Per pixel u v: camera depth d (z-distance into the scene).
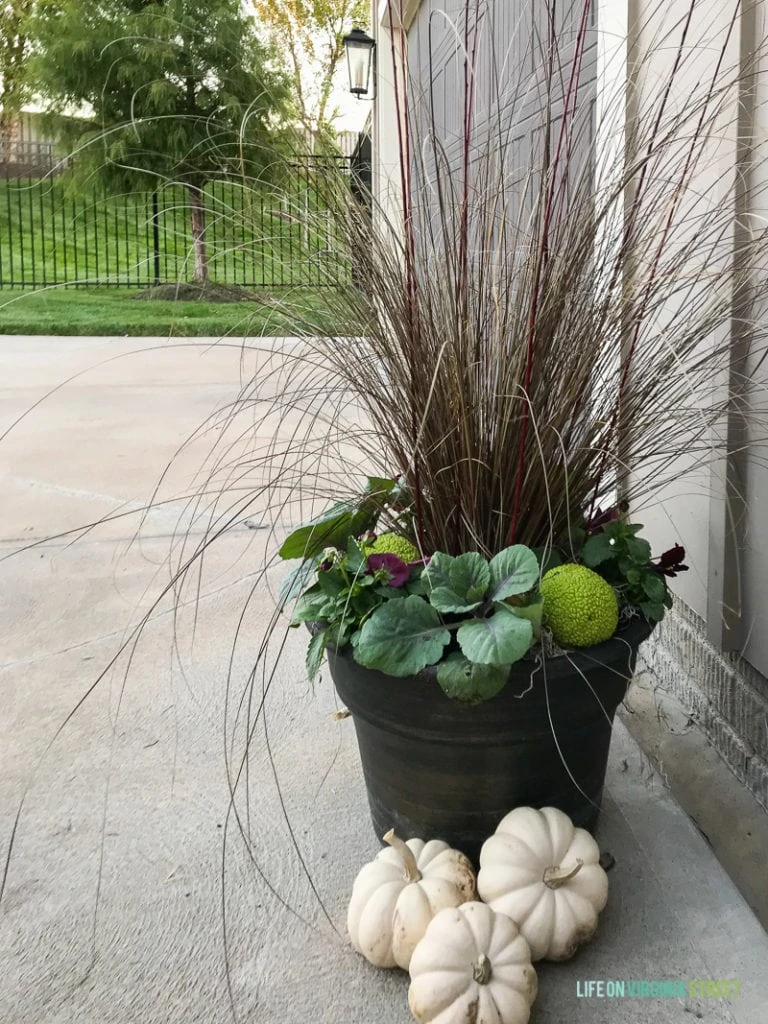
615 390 1.24
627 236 1.18
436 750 1.11
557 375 1.16
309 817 1.38
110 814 1.39
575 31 2.05
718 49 1.44
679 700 1.78
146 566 2.49
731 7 1.39
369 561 1.15
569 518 1.16
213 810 1.40
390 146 5.40
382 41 5.16
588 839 1.11
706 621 1.58
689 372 1.21
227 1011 1.03
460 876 1.09
